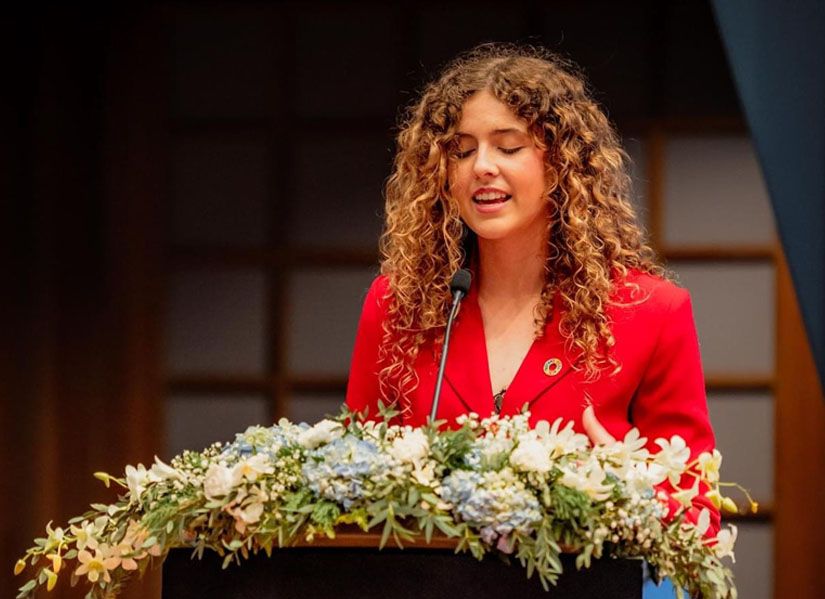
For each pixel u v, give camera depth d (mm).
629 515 6504
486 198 8656
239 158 17062
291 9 17062
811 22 9344
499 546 6387
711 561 6883
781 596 16328
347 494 6500
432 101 9164
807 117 9367
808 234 9344
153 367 16984
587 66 16750
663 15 16688
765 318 16484
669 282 9023
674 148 16672
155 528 6711
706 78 16656
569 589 6504
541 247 8914
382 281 9500
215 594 6750
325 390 16953
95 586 7203
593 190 9016
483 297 9055
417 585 6551
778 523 16375
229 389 16984
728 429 16484
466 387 8711
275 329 16984
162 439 16953
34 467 16766
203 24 17109
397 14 16938
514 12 16797
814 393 16391
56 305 16922
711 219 16578
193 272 17031
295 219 17031
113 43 17062
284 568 6676
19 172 16906
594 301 8719
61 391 16906
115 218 17000
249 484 6598
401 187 9516
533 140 8727
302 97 17047
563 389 8594
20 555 16688
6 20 16906
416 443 6609
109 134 17031
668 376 8719
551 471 6582
